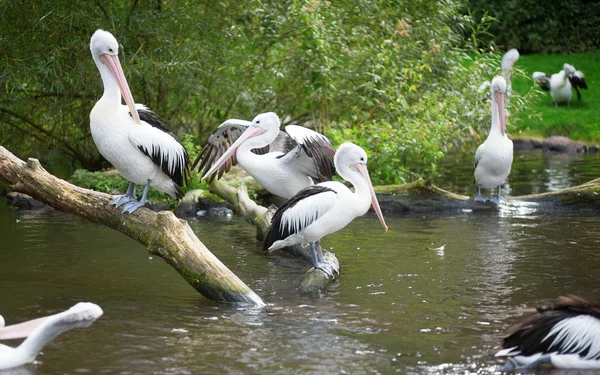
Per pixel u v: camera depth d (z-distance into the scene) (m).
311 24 12.23
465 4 14.88
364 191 7.28
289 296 6.83
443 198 11.19
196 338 5.65
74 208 6.97
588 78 22.91
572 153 16.94
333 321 6.07
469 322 6.05
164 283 7.21
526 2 26.22
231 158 8.84
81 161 13.97
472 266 7.85
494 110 11.05
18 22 12.11
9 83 12.41
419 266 7.88
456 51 14.13
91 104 13.20
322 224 7.08
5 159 7.16
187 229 6.72
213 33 13.26
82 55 12.38
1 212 10.76
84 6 12.06
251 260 8.22
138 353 5.33
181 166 7.18
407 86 12.80
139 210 6.84
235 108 13.88
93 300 6.62
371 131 12.12
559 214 10.79
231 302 6.51
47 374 4.95
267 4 13.16
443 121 12.35
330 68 12.80
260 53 13.66
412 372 5.02
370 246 8.84
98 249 8.55
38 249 8.51
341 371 5.03
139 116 7.28
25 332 5.13
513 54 13.77
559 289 6.97
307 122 14.41
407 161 15.56
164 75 12.52
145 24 12.36
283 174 8.02
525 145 17.72
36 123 13.69
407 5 13.80
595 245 8.73
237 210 10.29
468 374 5.00
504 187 12.69
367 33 13.56
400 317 6.18
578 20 26.52
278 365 5.12
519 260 8.09
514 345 5.13
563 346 5.02
